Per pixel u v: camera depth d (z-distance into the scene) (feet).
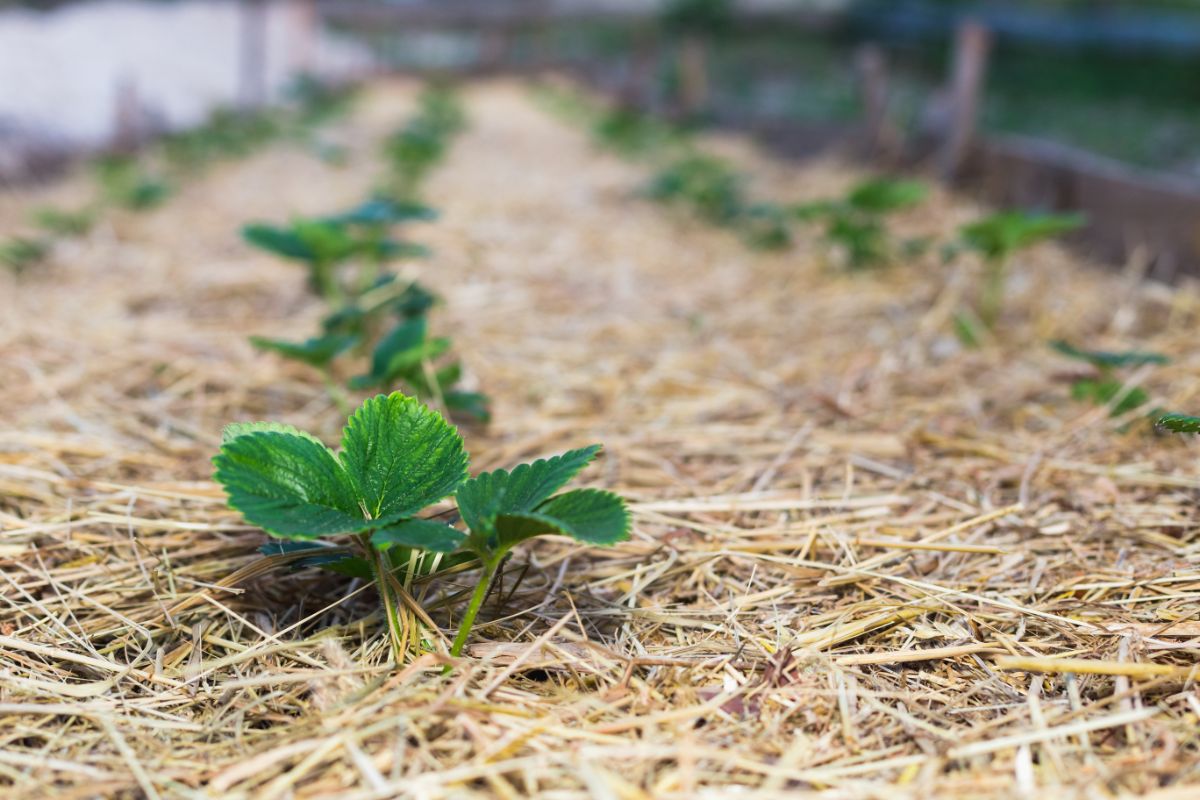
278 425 3.02
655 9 16.56
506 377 4.31
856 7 16.21
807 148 9.40
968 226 4.55
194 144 8.70
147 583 3.24
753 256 5.77
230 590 3.13
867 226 5.41
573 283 5.30
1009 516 3.50
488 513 2.87
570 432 3.94
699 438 3.91
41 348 4.38
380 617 3.13
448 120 11.07
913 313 4.93
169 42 12.51
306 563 3.10
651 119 11.28
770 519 3.52
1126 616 3.14
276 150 9.68
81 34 11.10
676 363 4.46
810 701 2.95
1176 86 11.51
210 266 5.43
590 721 2.89
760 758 2.83
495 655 3.01
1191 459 3.72
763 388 4.26
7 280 5.16
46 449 3.74
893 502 3.57
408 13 17.74
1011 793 2.74
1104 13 15.30
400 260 5.46
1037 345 4.57
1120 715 2.86
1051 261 5.45
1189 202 5.02
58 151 8.12
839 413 4.04
